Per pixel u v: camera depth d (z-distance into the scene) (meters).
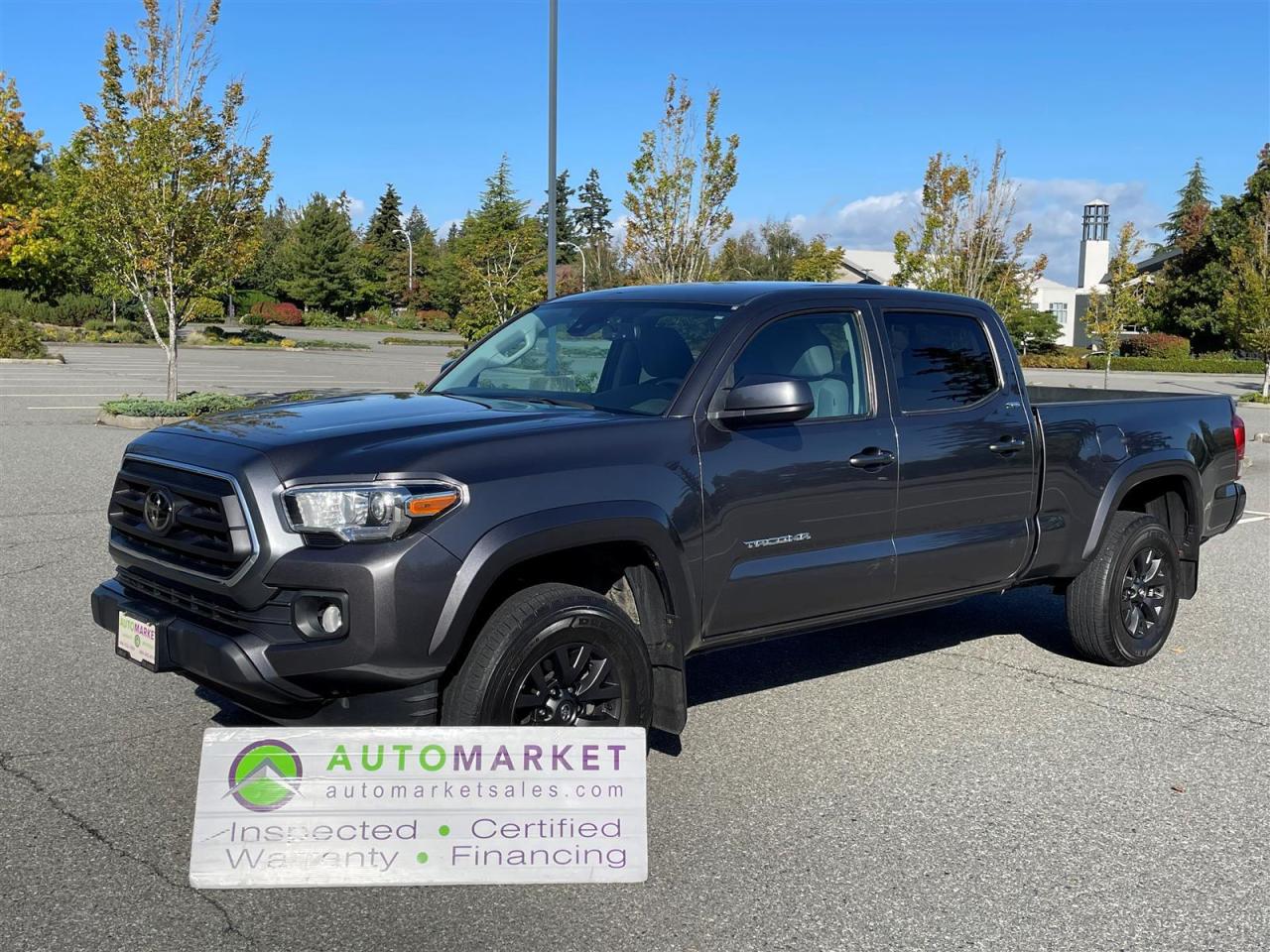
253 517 3.65
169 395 18.72
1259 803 4.45
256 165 18.69
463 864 3.62
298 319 75.38
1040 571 5.80
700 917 3.47
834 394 4.91
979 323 5.55
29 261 47.94
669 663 4.30
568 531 3.90
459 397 4.87
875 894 3.64
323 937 3.30
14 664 5.67
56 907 3.41
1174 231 73.38
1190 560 6.72
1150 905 3.62
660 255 22.47
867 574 4.94
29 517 9.48
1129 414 6.21
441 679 3.88
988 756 4.88
